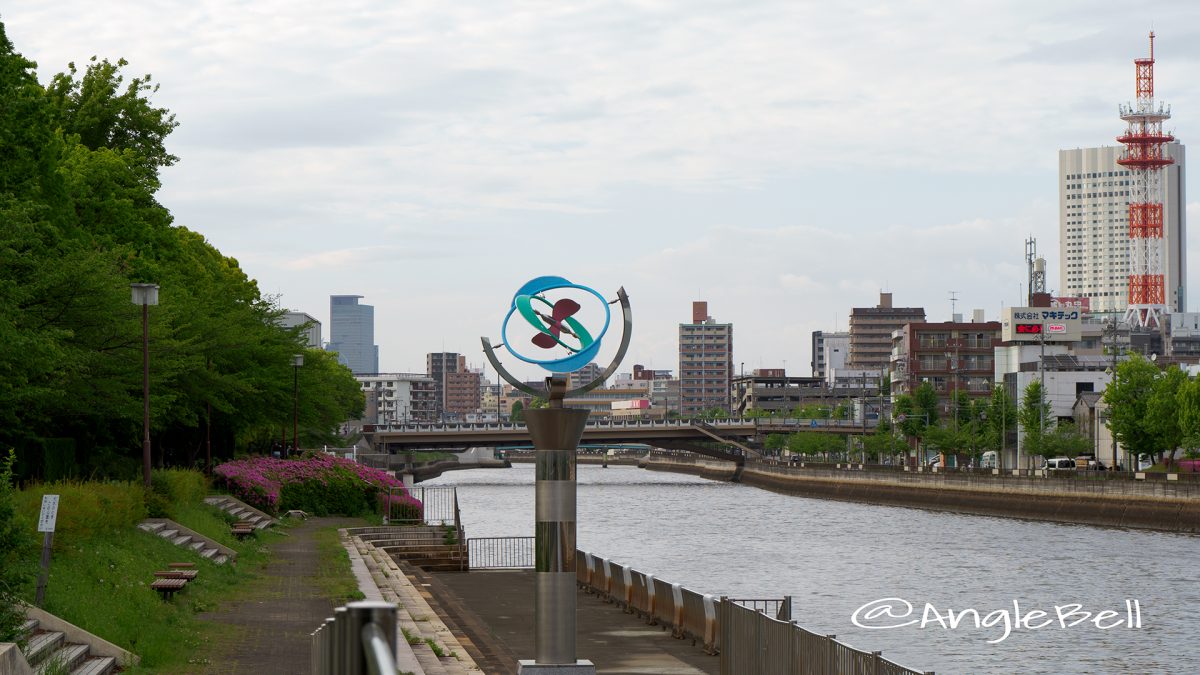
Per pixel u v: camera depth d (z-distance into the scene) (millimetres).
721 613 26828
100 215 52969
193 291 65375
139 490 38719
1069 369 167625
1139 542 89438
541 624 17828
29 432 40375
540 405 18281
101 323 39562
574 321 18172
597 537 97000
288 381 74375
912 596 59719
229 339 59094
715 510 137000
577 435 17875
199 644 24250
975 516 126125
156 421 54812
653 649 30938
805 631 21391
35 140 41094
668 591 34094
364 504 72375
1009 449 167875
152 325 43406
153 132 65438
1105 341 183125
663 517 123625
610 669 28078
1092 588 62906
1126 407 117125
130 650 22172
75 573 25703
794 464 188125
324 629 8438
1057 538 94062
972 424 165250
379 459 160375
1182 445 112812
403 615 30609
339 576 38062
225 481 62969
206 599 30469
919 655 43969
